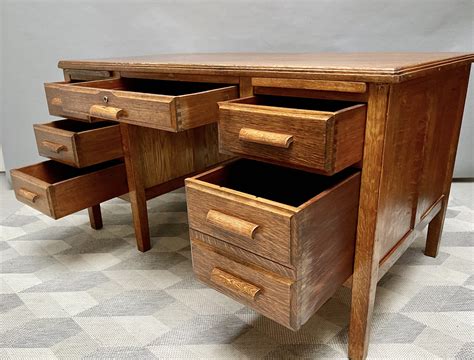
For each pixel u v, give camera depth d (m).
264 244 0.72
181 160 1.51
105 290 1.21
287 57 1.14
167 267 1.33
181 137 1.48
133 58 1.46
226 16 1.86
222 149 0.85
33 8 1.88
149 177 1.40
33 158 2.13
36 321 1.07
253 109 0.76
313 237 0.71
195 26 1.89
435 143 1.03
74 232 1.60
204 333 1.01
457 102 1.12
